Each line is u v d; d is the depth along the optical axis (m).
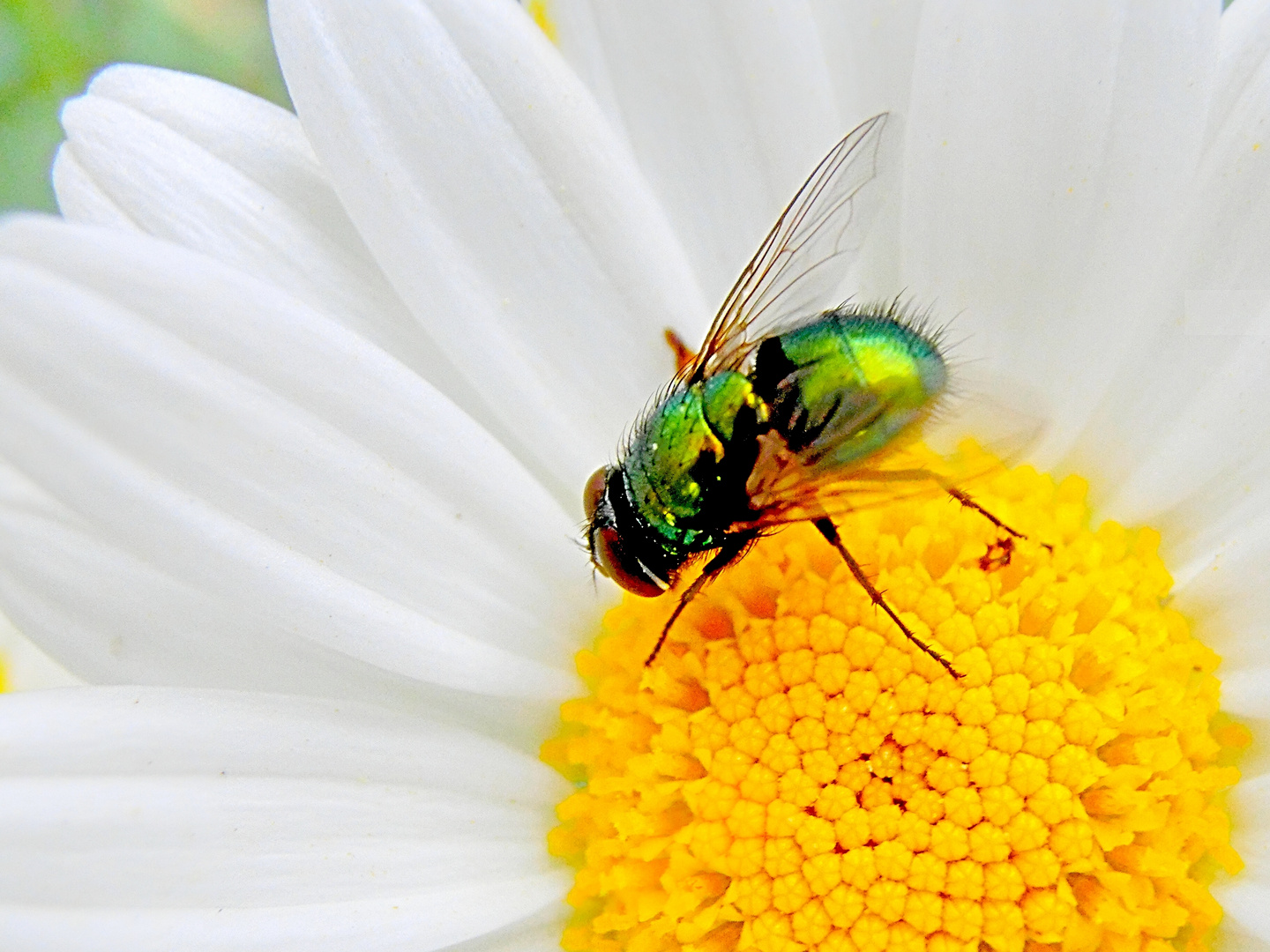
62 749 0.08
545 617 0.08
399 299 0.08
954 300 0.08
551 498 0.08
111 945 0.08
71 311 0.08
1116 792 0.08
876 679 0.08
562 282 0.08
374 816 0.08
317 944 0.08
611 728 0.08
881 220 0.08
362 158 0.08
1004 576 0.08
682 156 0.08
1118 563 0.08
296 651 0.08
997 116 0.08
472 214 0.08
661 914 0.08
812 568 0.08
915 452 0.08
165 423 0.08
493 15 0.08
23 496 0.08
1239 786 0.08
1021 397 0.08
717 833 0.08
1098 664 0.08
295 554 0.08
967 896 0.08
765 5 0.08
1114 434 0.08
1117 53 0.08
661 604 0.08
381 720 0.08
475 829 0.08
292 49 0.08
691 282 0.08
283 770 0.08
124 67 0.09
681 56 0.08
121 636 0.08
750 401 0.08
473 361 0.08
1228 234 0.08
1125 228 0.08
